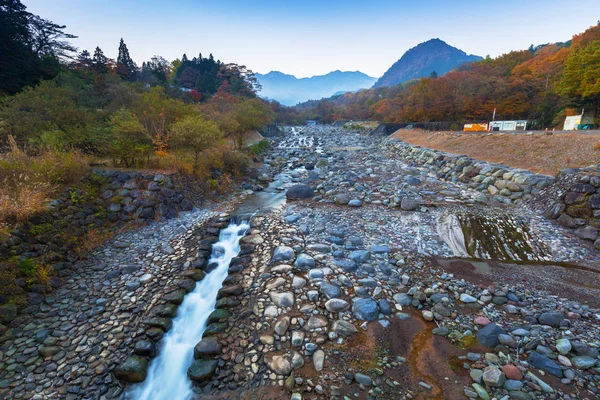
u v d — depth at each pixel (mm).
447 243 9992
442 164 20281
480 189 14953
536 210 11648
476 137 23375
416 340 6031
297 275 8000
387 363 5520
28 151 12531
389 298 7289
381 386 5059
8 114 14133
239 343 6055
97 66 42469
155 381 5633
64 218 9508
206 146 15594
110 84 26859
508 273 8273
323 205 14164
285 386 5148
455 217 11430
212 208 14023
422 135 34812
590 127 25734
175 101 23891
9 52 24156
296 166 25719
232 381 5348
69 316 6926
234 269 8469
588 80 29766
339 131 65562
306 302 7023
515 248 9508
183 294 7703
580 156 14117
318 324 6387
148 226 11398
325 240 10070
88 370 5641
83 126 15297
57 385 5336
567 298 7094
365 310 6656
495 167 15352
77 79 26047
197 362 5699
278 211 13500
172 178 13203
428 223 11422
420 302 7141
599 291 7344
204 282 8461
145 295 7648
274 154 31531
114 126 14469
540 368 5125
